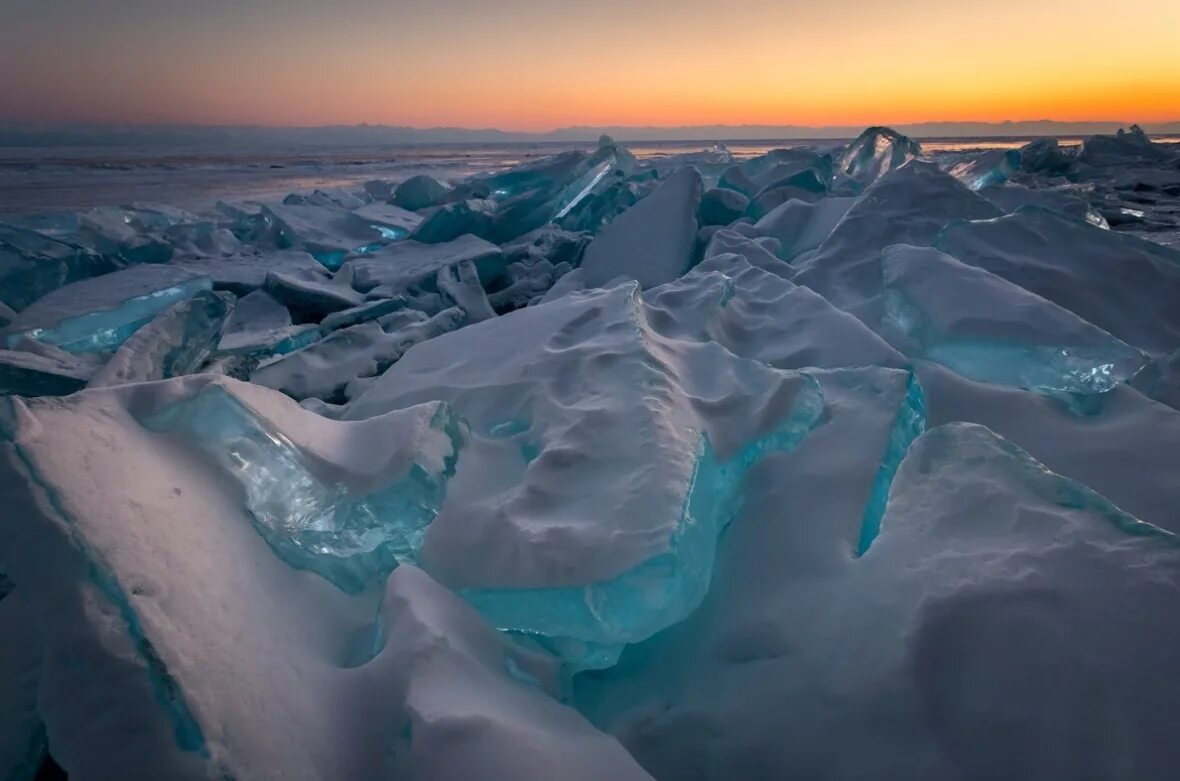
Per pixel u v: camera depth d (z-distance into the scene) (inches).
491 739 42.4
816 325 111.7
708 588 65.8
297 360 134.0
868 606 55.7
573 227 301.4
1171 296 118.2
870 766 46.6
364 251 276.5
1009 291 104.1
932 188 151.0
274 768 39.7
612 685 60.7
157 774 36.9
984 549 55.6
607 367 85.4
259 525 58.9
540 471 68.4
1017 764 43.6
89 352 142.9
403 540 67.3
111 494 48.0
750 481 76.4
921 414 87.6
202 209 402.9
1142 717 42.9
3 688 48.4
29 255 177.6
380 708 47.0
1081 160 524.1
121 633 40.3
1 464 45.2
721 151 540.4
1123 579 49.6
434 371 101.8
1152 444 76.0
